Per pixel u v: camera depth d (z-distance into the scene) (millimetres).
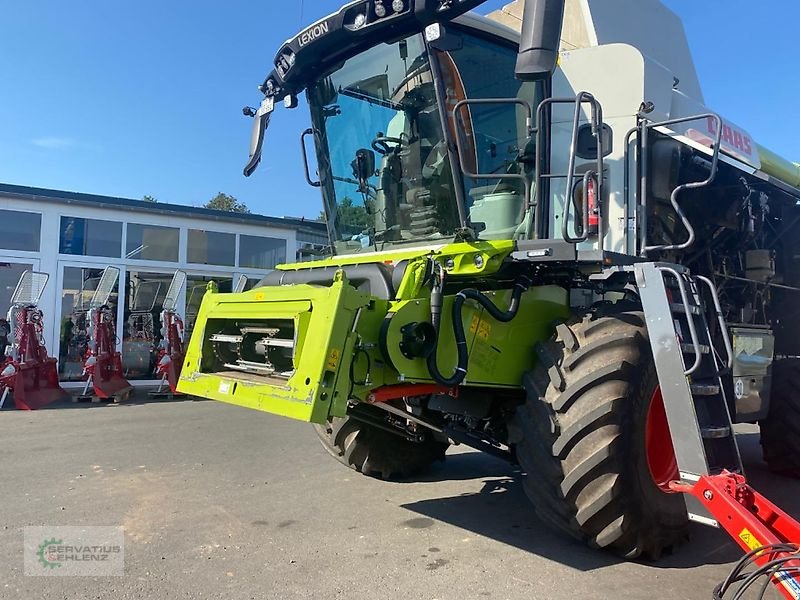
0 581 3430
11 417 9086
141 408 10062
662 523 3732
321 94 5086
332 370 3348
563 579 3518
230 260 14062
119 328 12758
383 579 3508
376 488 5371
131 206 12898
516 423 3889
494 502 5000
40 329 10750
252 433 7871
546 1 3150
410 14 3910
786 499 5277
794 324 6059
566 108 4477
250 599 3246
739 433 8617
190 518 4535
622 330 3750
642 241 4152
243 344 4168
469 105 4328
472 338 3875
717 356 4023
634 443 3580
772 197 6102
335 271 4199
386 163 4730
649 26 5828
